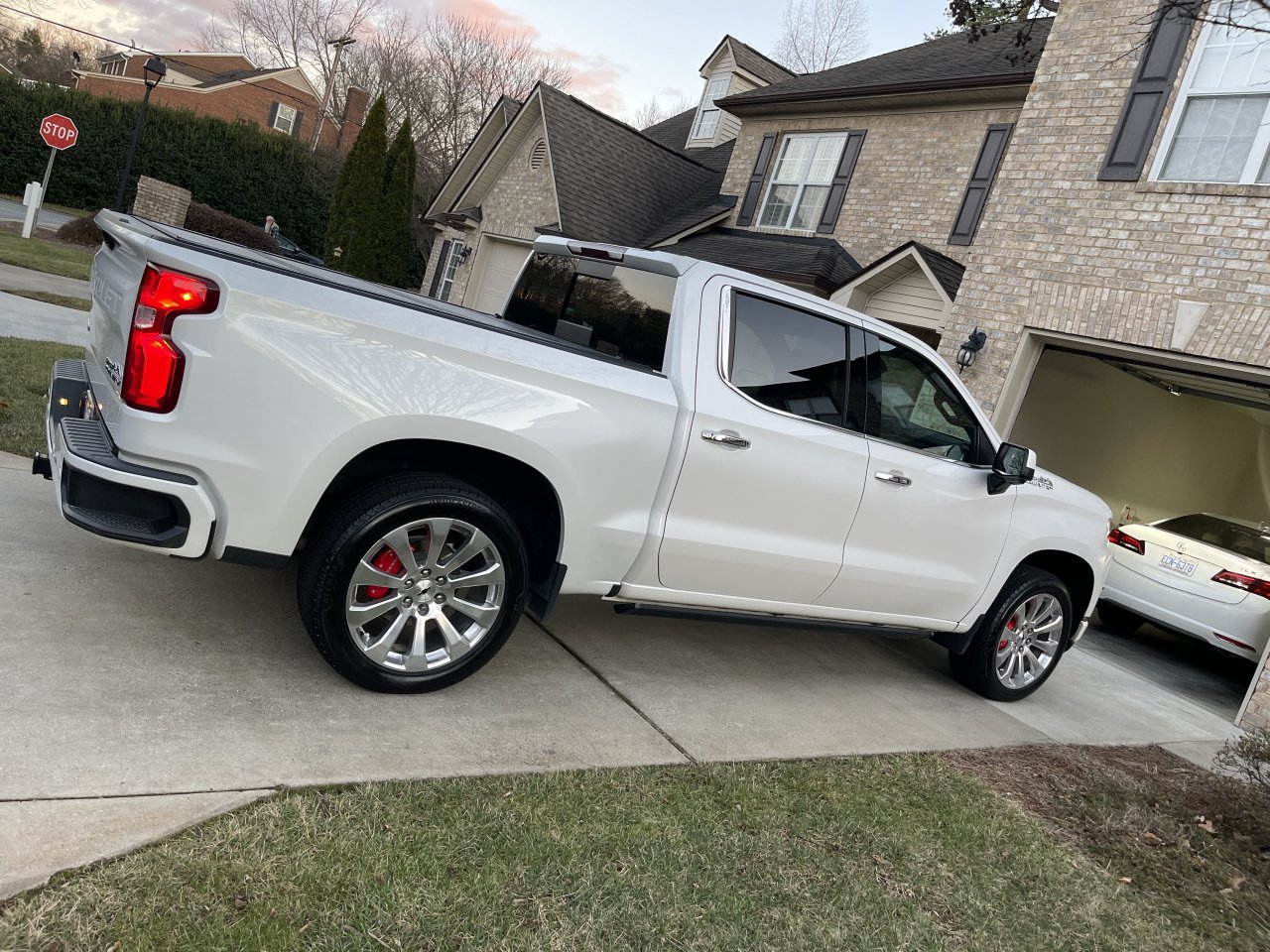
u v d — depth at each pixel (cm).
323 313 285
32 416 556
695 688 416
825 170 1474
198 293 269
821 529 409
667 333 369
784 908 258
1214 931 306
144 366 267
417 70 4478
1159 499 1467
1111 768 445
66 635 309
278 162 3209
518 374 318
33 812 219
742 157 1638
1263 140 733
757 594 405
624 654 437
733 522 382
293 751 276
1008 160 880
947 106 1307
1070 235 823
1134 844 354
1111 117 816
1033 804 377
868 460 415
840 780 352
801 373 395
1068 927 287
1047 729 492
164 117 2989
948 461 455
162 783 243
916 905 277
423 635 327
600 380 336
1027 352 848
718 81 2148
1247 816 386
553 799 284
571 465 332
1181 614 754
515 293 480
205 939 193
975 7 772
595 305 418
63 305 1063
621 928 230
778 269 1282
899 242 1326
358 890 220
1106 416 1293
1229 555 741
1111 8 830
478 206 2023
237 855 222
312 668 335
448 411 304
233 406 274
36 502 426
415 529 315
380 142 2230
